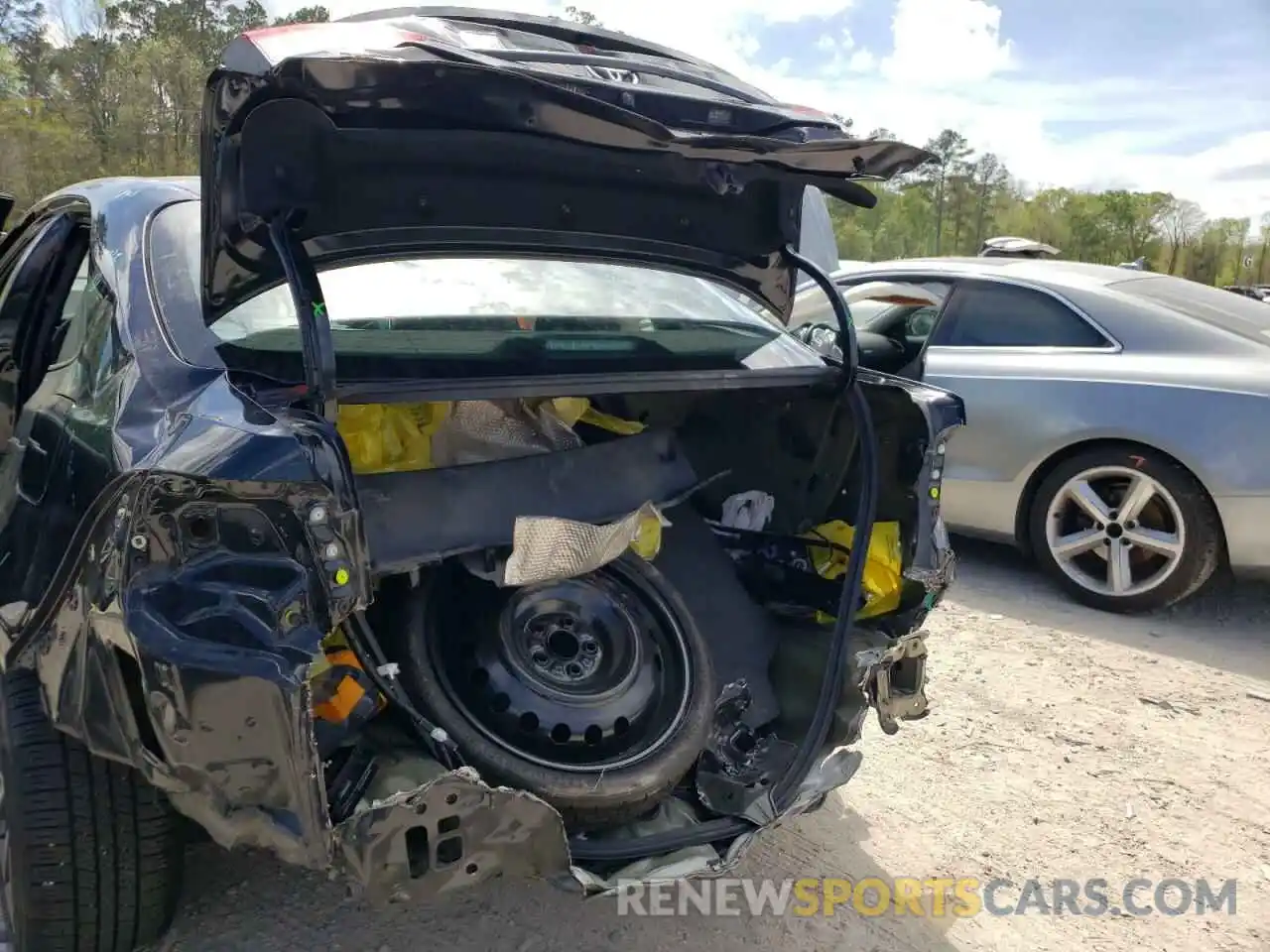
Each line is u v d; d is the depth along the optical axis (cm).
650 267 277
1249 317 524
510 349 248
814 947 268
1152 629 493
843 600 277
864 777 354
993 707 408
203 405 198
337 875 184
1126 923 285
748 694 287
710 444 332
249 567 179
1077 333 529
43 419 253
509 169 235
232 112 196
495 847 195
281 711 175
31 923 217
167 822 220
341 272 261
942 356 560
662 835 235
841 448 301
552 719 243
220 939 256
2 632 225
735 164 236
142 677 176
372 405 240
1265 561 470
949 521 563
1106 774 362
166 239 264
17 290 301
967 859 311
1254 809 343
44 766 211
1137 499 495
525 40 234
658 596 281
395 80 188
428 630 246
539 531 237
